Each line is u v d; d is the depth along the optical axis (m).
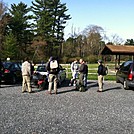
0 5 63.97
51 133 7.04
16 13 66.31
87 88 17.88
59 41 68.62
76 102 11.99
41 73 17.16
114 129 7.58
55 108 10.49
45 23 65.62
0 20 61.69
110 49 35.97
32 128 7.50
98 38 94.19
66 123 8.16
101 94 14.98
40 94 14.56
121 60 66.06
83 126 7.84
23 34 65.88
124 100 12.88
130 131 7.40
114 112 9.94
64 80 22.36
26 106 10.82
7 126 7.68
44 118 8.77
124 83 17.80
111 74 29.94
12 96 13.58
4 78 18.64
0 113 9.42
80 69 16.19
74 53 87.25
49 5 67.62
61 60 64.69
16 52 56.34
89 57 70.31
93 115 9.35
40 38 64.31
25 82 15.10
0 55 54.25
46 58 64.56
